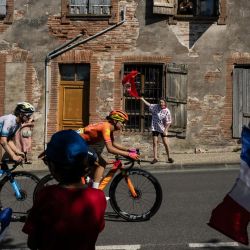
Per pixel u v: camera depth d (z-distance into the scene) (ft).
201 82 51.21
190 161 44.52
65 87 51.96
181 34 51.31
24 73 51.37
